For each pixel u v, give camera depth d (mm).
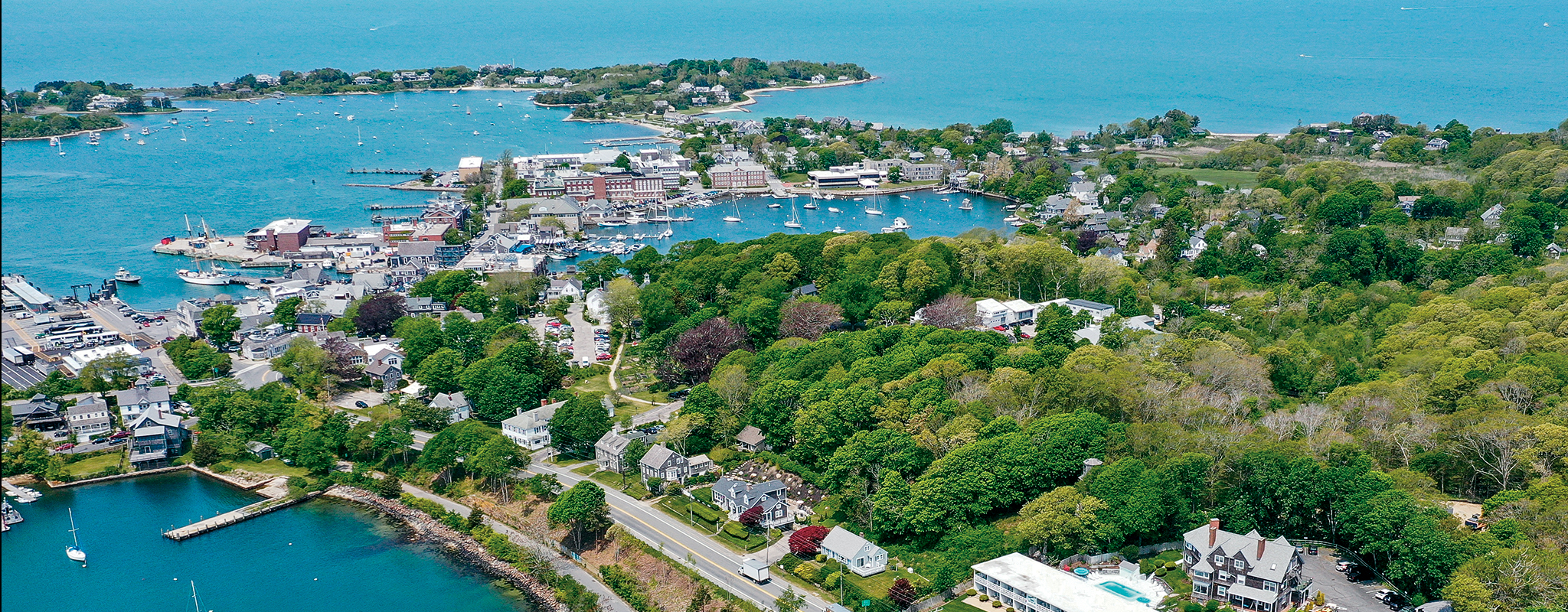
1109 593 192375
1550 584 178250
